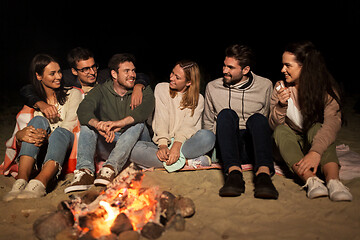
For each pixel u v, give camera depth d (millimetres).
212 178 3668
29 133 3447
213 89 3914
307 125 3506
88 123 3619
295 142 3498
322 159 3291
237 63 3615
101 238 2480
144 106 3736
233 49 3619
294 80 3518
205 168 3816
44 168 3393
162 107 3904
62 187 3557
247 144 3846
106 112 3867
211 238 2578
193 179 3637
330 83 3420
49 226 2574
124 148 3582
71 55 4023
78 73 4059
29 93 3771
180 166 3740
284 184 3469
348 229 2625
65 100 3822
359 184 3311
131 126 3730
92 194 3023
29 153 3438
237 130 3719
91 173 3479
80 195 3174
